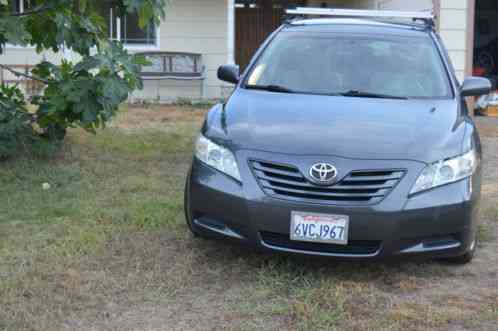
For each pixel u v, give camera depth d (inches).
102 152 319.6
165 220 213.0
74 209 223.9
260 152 165.6
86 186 255.6
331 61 213.2
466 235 166.6
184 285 165.0
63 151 311.9
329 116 179.5
